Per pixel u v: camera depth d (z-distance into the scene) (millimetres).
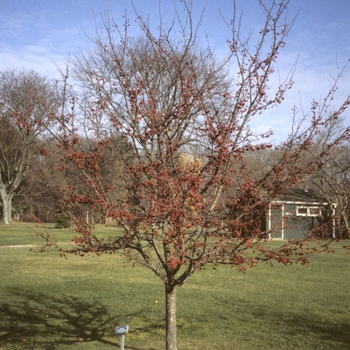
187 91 5848
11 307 10508
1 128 37156
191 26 6504
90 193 5816
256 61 5758
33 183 34406
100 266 16766
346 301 11109
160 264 6820
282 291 12359
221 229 5324
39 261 18062
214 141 5328
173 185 5109
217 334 8344
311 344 7762
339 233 5723
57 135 5945
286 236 28125
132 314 9914
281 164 5539
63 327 8992
